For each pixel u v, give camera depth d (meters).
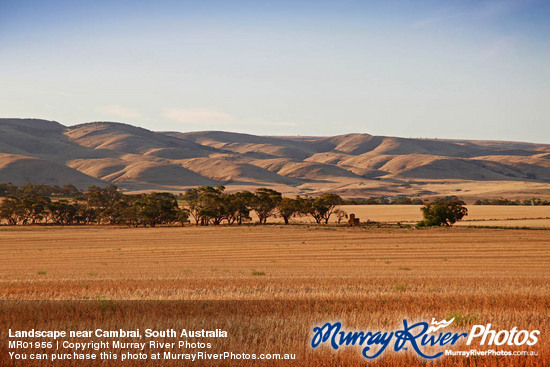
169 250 58.25
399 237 70.88
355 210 154.75
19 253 56.25
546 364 11.64
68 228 110.06
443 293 21.56
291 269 36.59
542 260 44.03
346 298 20.12
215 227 100.81
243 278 28.98
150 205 117.31
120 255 52.50
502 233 72.62
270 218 143.38
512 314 16.14
